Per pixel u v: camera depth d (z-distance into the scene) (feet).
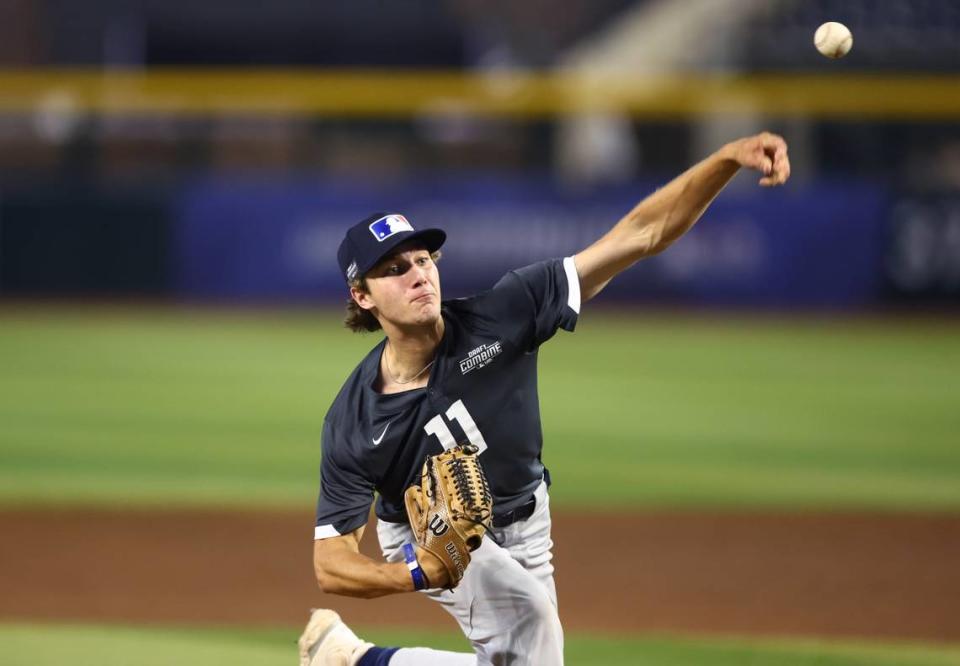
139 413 147.95
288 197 251.19
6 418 144.46
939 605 78.54
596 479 115.75
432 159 297.53
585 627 73.36
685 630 72.69
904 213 244.01
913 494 110.32
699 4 295.69
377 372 48.08
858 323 235.81
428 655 52.34
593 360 195.52
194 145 294.25
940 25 282.77
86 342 208.03
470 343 47.50
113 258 253.44
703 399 160.15
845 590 81.97
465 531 44.42
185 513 103.19
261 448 129.39
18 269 254.68
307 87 237.45
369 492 47.91
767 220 247.29
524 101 236.63
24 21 326.24
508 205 245.86
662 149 291.99
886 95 232.12
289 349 202.39
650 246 49.11
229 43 304.30
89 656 65.26
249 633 71.31
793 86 232.94
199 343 208.03
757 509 104.83
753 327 232.53
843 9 286.25
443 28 306.96
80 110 258.78
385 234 45.60
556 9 347.77
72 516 101.86
